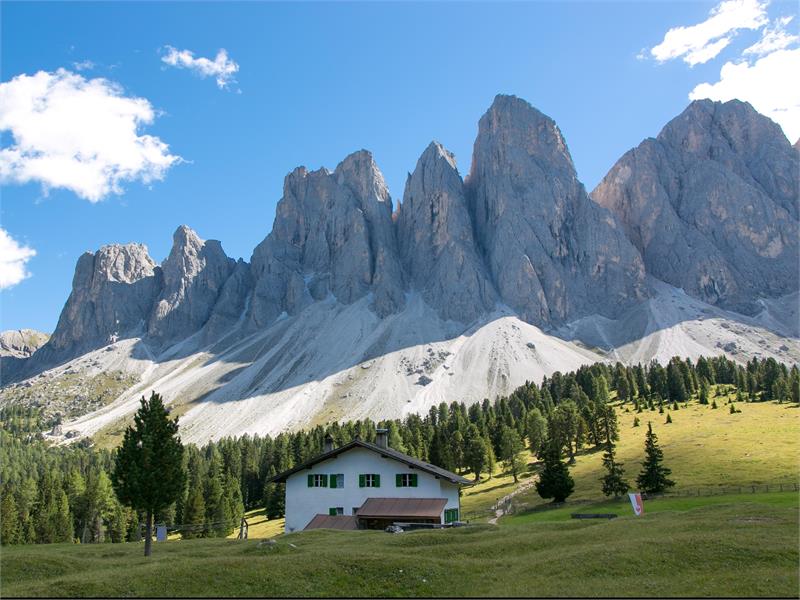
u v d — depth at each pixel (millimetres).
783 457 105312
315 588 31500
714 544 34469
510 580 31734
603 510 87062
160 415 46344
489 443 148625
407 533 48500
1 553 41500
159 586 31719
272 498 134625
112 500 131500
